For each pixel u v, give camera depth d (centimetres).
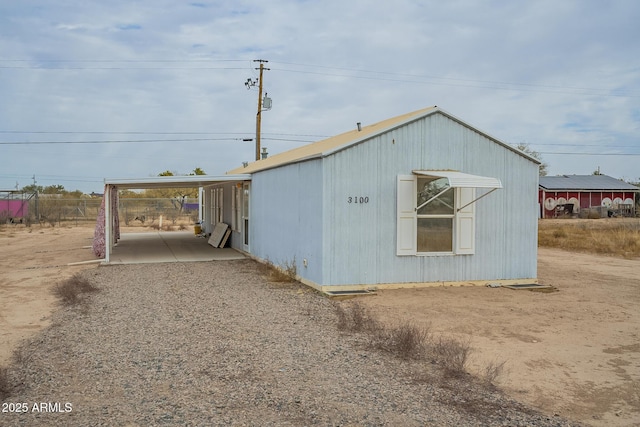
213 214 2550
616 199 5156
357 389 573
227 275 1389
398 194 1153
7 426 479
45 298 1105
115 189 2217
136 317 908
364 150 1132
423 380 604
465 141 1205
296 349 717
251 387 577
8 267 1614
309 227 1195
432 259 1185
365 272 1138
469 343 753
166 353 700
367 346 733
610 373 641
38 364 659
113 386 582
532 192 1262
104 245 1784
